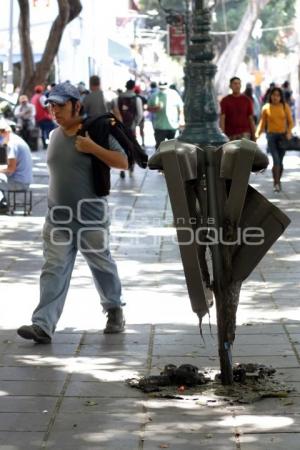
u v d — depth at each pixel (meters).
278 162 25.41
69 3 40.97
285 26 102.06
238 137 25.44
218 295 9.35
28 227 19.91
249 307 12.66
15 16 51.69
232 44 85.00
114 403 9.01
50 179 11.23
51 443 8.03
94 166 11.11
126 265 15.70
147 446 7.95
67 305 12.90
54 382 9.63
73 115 11.05
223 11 96.38
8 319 12.23
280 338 11.10
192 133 23.75
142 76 88.00
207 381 9.59
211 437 8.12
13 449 7.91
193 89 23.80
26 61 41.25
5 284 14.39
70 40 60.44
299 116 62.84
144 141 45.25
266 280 14.38
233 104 25.44
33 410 8.82
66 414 8.72
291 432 8.21
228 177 9.01
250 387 9.35
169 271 15.20
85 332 11.53
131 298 13.30
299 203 23.19
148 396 9.20
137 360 10.38
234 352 10.58
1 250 17.25
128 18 90.00
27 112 40.75
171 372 9.51
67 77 60.53
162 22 104.25
